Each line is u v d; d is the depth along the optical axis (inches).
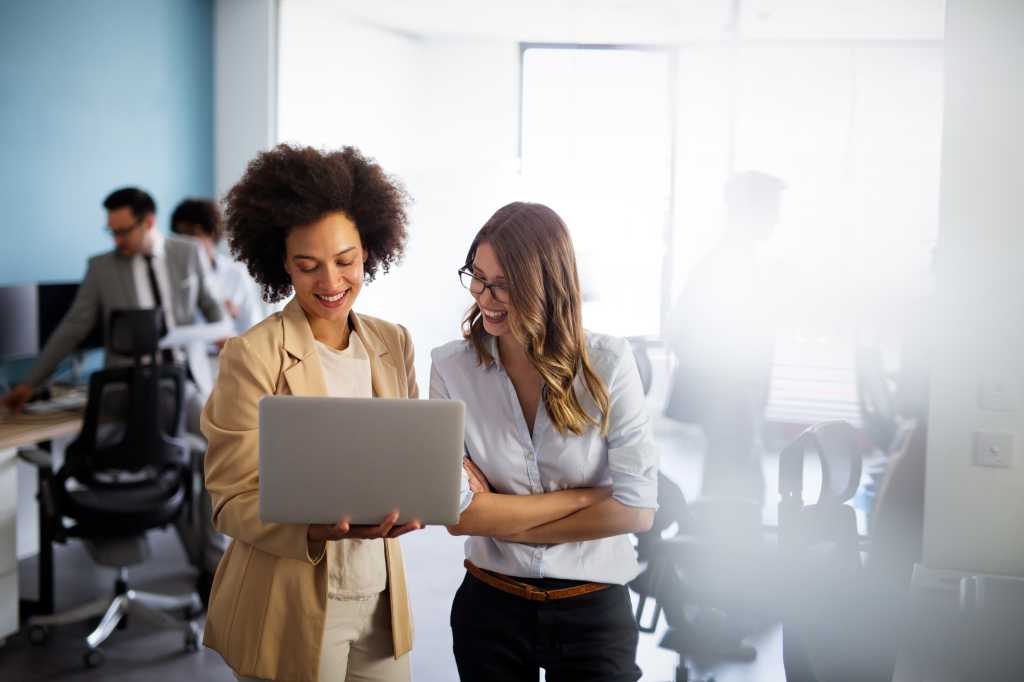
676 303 155.6
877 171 167.8
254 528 59.3
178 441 144.9
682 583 124.4
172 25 233.5
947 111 104.8
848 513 70.1
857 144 172.2
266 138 249.1
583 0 224.5
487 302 63.7
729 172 207.6
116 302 161.9
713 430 153.6
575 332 64.4
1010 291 104.7
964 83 104.0
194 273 173.5
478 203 261.9
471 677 69.2
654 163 227.9
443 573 166.2
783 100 189.3
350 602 65.9
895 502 112.0
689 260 223.9
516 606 67.4
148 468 146.5
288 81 250.5
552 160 247.9
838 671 67.7
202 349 179.8
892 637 67.9
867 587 69.1
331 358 66.1
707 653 129.0
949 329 106.9
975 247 105.3
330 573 64.4
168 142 233.6
